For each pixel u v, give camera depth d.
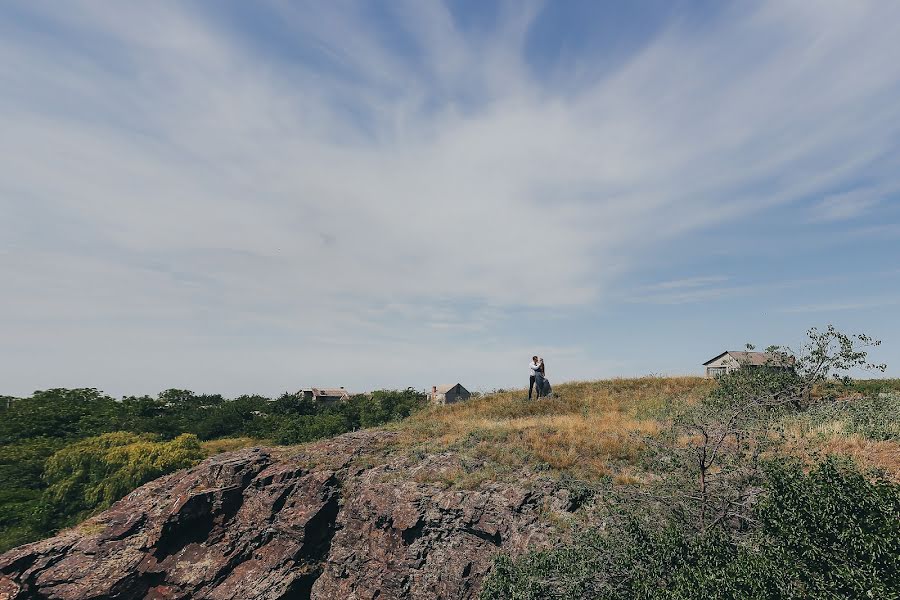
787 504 6.65
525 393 28.05
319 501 16.98
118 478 28.80
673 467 9.94
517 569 8.38
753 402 10.38
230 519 17.98
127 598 16.27
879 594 5.37
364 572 14.79
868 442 11.94
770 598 5.83
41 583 16.56
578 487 12.96
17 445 37.75
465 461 16.25
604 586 7.39
